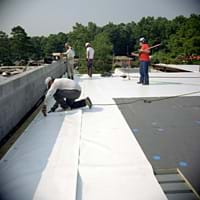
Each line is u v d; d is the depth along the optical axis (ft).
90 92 22.65
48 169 9.12
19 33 70.03
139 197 7.68
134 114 15.74
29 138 11.98
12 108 13.10
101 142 11.51
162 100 19.26
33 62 30.45
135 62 43.98
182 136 12.10
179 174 8.82
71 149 10.73
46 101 15.17
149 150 10.64
